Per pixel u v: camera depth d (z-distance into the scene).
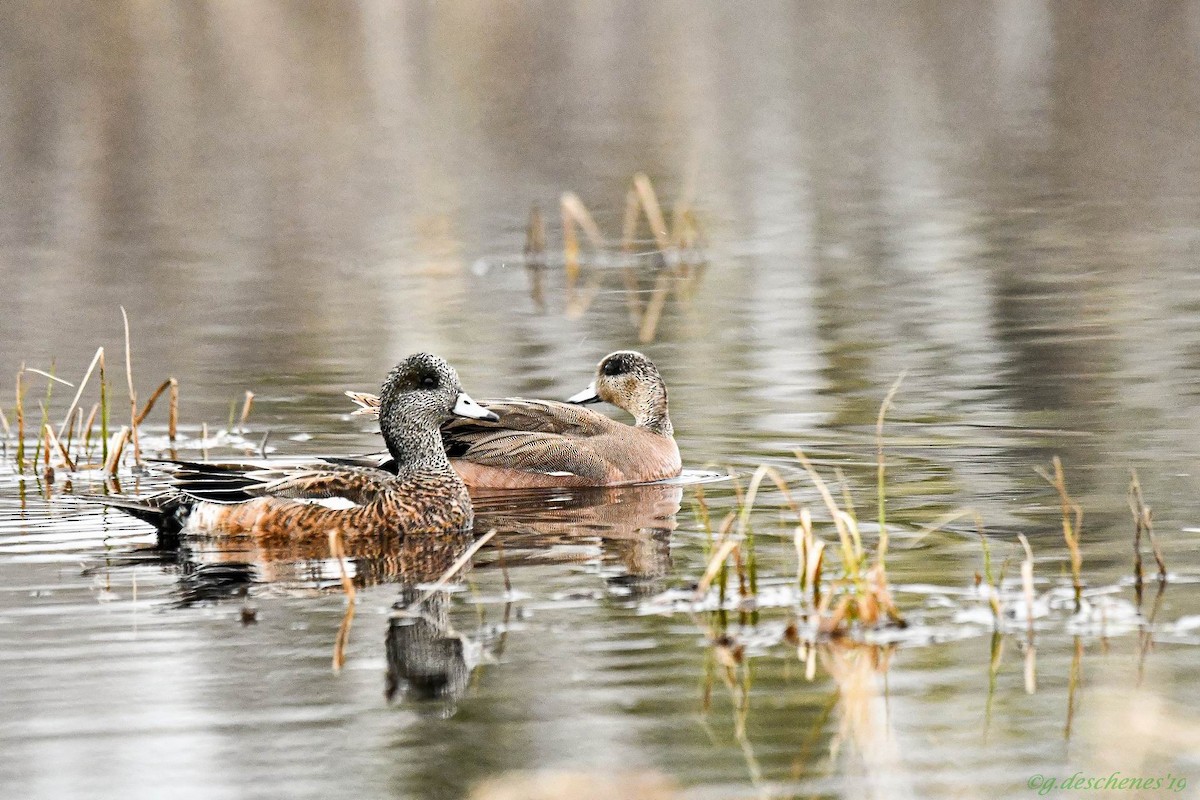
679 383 18.00
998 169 36.03
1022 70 53.09
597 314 22.47
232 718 8.70
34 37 58.34
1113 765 8.05
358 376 18.62
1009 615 10.13
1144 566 11.02
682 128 43.88
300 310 22.95
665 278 25.50
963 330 20.23
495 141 42.16
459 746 8.34
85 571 11.55
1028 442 14.76
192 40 58.53
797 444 15.23
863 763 8.11
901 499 13.05
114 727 8.60
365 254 28.14
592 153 39.91
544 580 11.18
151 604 10.70
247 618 10.38
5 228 31.23
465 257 27.81
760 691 9.01
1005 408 16.14
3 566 11.68
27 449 15.92
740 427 15.99
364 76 53.41
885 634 9.87
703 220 30.97
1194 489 12.92
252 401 17.45
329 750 8.30
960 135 41.59
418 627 10.15
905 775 7.97
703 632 9.98
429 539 12.62
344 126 44.53
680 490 14.17
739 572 10.59
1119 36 58.56
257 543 12.45
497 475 14.69
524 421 15.02
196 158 39.78
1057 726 8.48
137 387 18.33
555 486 14.61
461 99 49.44
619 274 26.12
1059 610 10.19
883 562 10.70
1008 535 11.86
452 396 13.38
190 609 10.58
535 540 12.45
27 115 45.94
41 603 10.70
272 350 20.19
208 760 8.20
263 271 26.47
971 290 23.02
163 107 47.38
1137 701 8.73
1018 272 24.33
